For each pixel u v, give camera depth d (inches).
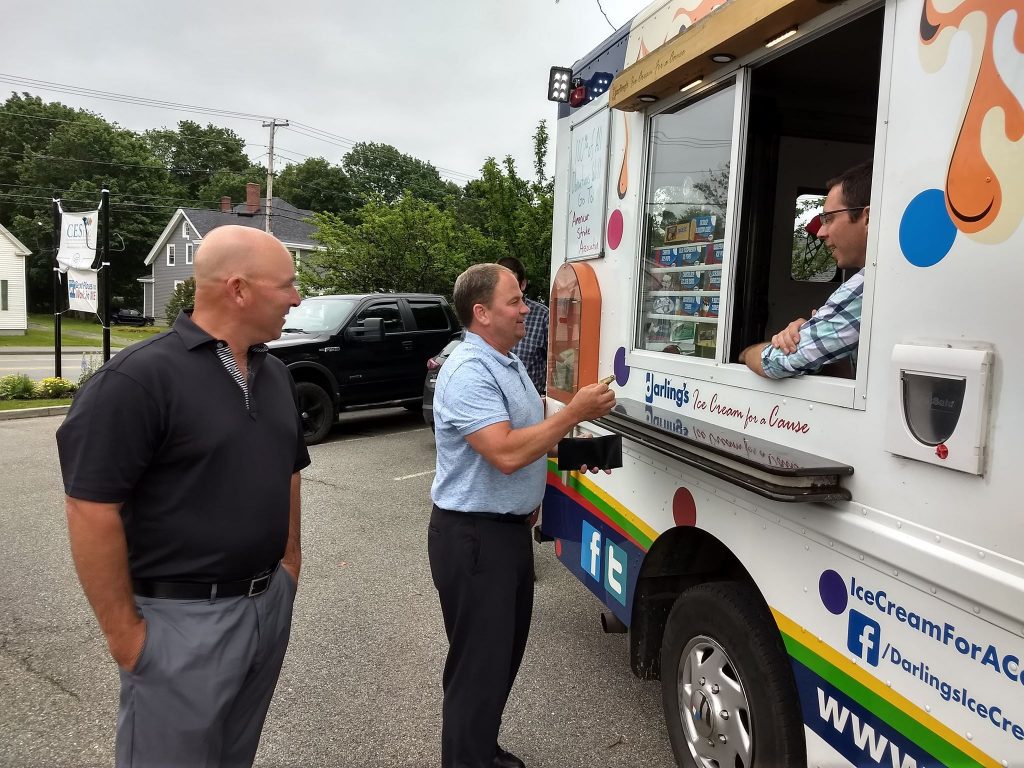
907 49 56.1
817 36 69.0
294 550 85.4
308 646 137.9
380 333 340.8
